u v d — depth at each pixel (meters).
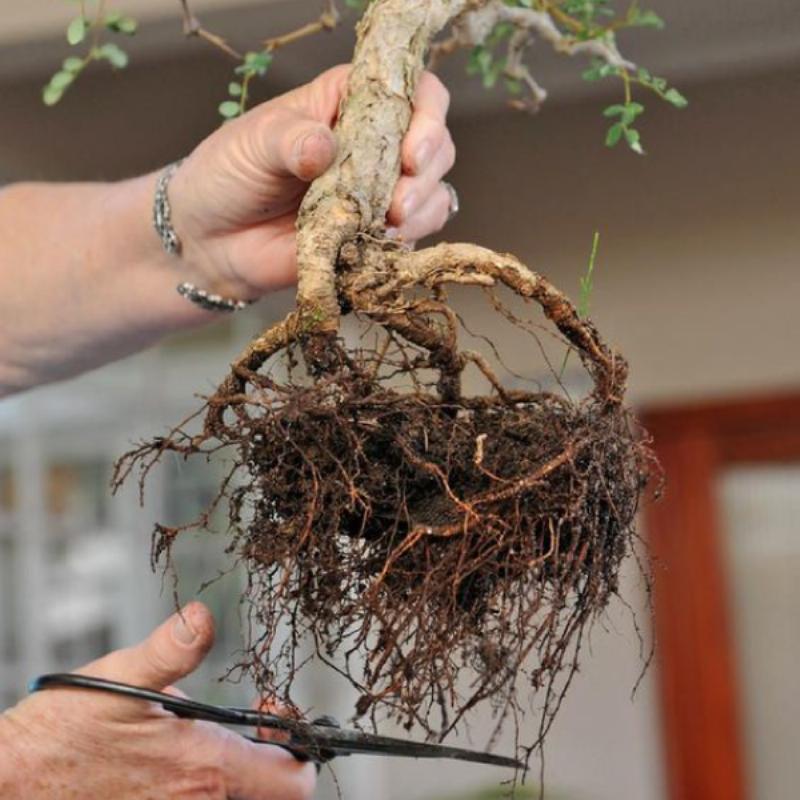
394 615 1.26
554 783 3.59
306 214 1.32
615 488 1.31
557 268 3.73
